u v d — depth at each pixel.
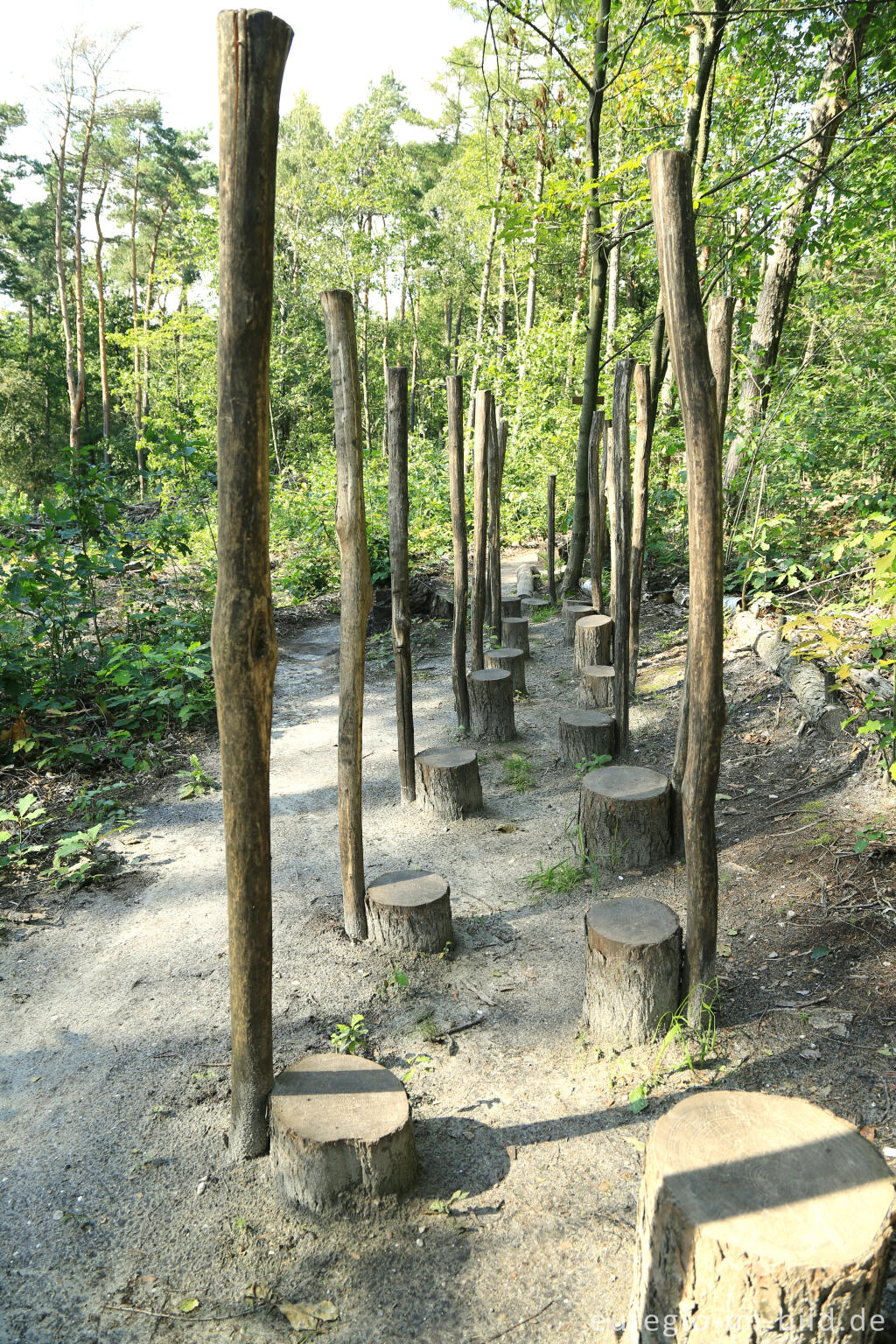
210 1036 2.79
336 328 2.91
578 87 8.73
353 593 3.07
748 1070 2.42
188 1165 2.24
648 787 3.78
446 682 7.00
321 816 4.57
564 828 4.21
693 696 2.42
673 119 8.77
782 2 7.29
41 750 5.34
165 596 7.69
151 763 5.33
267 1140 2.23
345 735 3.15
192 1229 2.03
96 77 24.58
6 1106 2.50
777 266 8.37
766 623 5.60
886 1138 2.10
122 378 29.45
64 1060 2.70
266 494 1.91
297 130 36.41
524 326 19.73
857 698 4.29
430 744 5.58
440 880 3.36
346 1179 2.02
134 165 30.36
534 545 12.98
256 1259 1.95
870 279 7.99
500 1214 2.03
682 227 2.18
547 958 3.15
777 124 8.18
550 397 13.14
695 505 2.32
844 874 3.24
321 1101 2.13
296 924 3.46
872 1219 1.37
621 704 4.94
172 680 6.26
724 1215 1.38
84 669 6.24
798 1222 1.36
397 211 27.00
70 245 33.34
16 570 6.02
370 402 33.47
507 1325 1.77
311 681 7.39
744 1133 1.57
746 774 4.33
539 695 6.48
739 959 2.93
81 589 6.45
